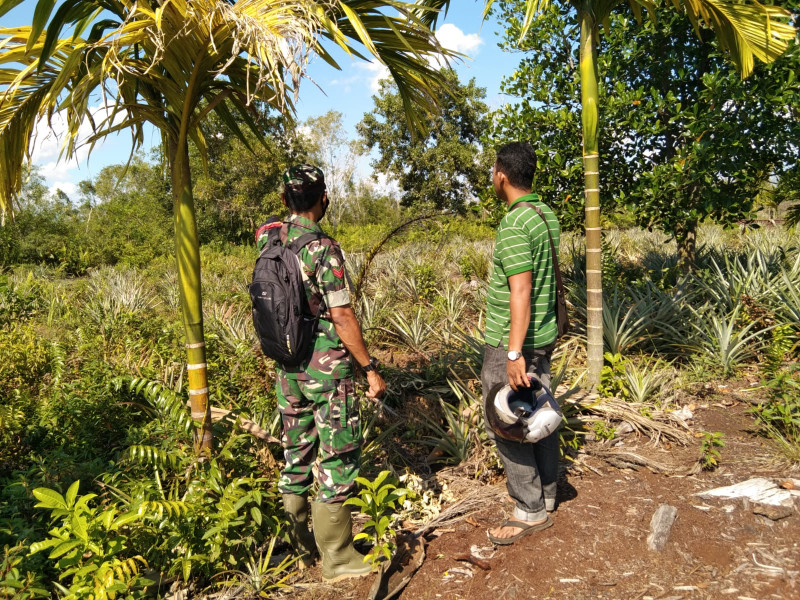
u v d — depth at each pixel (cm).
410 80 359
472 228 2114
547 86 679
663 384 456
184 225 293
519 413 254
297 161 2670
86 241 1995
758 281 636
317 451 273
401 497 255
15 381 463
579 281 721
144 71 276
